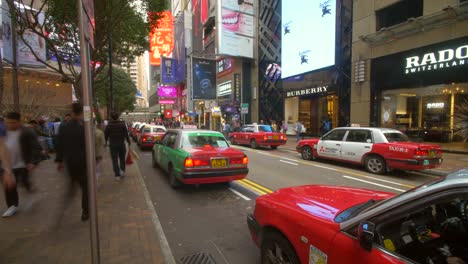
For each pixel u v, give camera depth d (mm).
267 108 24594
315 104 19484
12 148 4367
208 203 5219
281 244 2451
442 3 11008
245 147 16078
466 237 1958
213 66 30297
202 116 35125
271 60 23562
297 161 10570
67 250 3195
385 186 6688
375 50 14023
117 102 36531
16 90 9570
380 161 8016
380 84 13812
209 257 3193
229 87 29266
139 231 3736
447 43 10953
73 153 3979
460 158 10234
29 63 9961
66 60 10734
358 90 15016
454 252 1900
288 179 7340
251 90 26906
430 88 12250
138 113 90125
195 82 29547
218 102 32281
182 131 6762
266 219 2670
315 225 2117
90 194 2314
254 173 8148
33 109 14516
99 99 30188
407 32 12266
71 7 8117
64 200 4250
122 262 2930
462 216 2059
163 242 3393
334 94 17719
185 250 3363
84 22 2254
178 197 5602
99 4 8156
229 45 24547
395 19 13336
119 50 11406
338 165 9672
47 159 9891
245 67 27031
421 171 8516
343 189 3107
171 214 4613
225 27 24203
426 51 11719
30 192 5270
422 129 12766
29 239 3482
